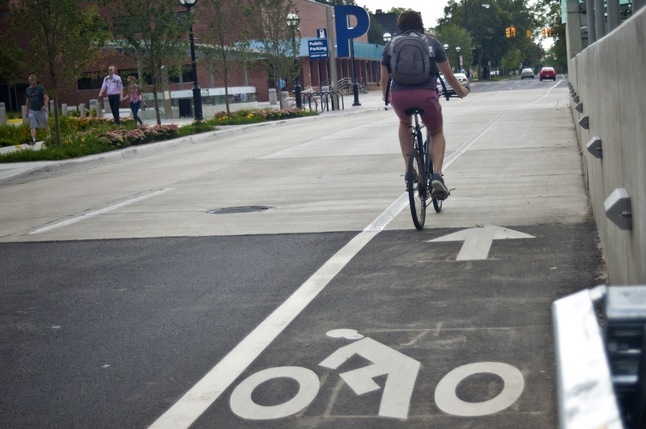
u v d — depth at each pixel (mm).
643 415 1104
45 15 21641
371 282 6539
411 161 8359
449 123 25047
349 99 65375
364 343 5020
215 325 5660
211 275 7164
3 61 45719
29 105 24812
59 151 21188
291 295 6312
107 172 17922
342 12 49094
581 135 13297
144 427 3996
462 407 3949
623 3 13867
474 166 13930
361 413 3965
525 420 3742
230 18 37781
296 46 43469
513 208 9539
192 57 30234
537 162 13961
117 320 5961
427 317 5484
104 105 47875
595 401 918
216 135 28859
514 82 100688
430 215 9445
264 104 53500
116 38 29734
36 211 12062
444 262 7043
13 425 4137
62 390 4602
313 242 8289
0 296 6938
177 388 4500
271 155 18656
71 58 22219
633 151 4176
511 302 5711
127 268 7672
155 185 14297
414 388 4238
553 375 4270
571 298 1251
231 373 4664
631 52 4133
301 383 4422
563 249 7219
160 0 28766
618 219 4434
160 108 42844
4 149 24500
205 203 11555
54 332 5773
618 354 1123
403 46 8336
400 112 8469
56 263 8125
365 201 10812
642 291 1155
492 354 4664
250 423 3947
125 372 4828
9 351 5410
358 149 18609
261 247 8211
